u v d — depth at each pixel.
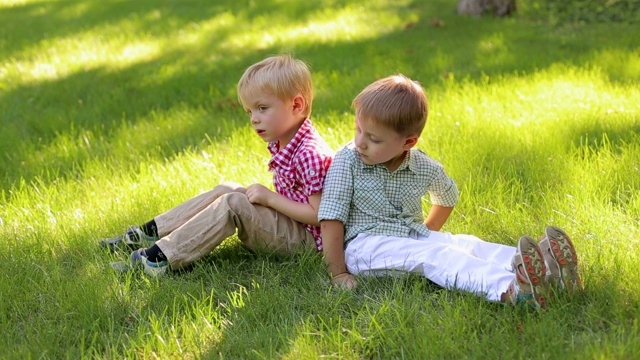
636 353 2.34
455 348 2.45
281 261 3.25
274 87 3.09
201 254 3.14
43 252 3.40
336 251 3.04
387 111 2.83
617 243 3.16
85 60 7.89
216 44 8.30
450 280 2.88
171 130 5.31
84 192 4.25
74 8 11.97
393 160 3.05
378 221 3.09
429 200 3.76
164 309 2.85
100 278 3.08
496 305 2.77
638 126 4.61
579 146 4.42
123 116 5.70
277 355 2.49
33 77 7.26
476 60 6.83
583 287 2.80
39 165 4.69
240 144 4.84
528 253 2.64
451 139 4.66
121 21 10.19
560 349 2.41
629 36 7.61
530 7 9.66
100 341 2.67
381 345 2.55
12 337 2.72
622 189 3.74
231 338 2.61
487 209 3.57
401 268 2.97
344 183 3.03
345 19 9.23
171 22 9.80
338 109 5.56
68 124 5.62
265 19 9.57
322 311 2.79
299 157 3.11
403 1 10.45
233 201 3.12
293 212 3.13
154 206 3.85
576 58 6.66
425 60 6.85
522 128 4.78
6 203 4.03
